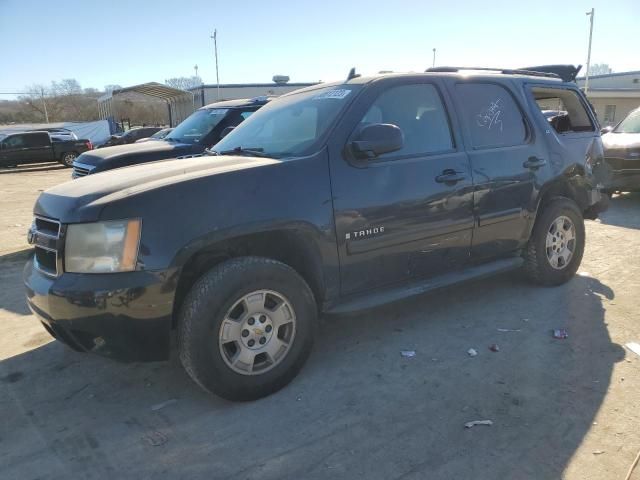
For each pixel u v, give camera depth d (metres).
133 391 3.43
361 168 3.54
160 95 36.75
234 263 3.10
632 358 3.62
